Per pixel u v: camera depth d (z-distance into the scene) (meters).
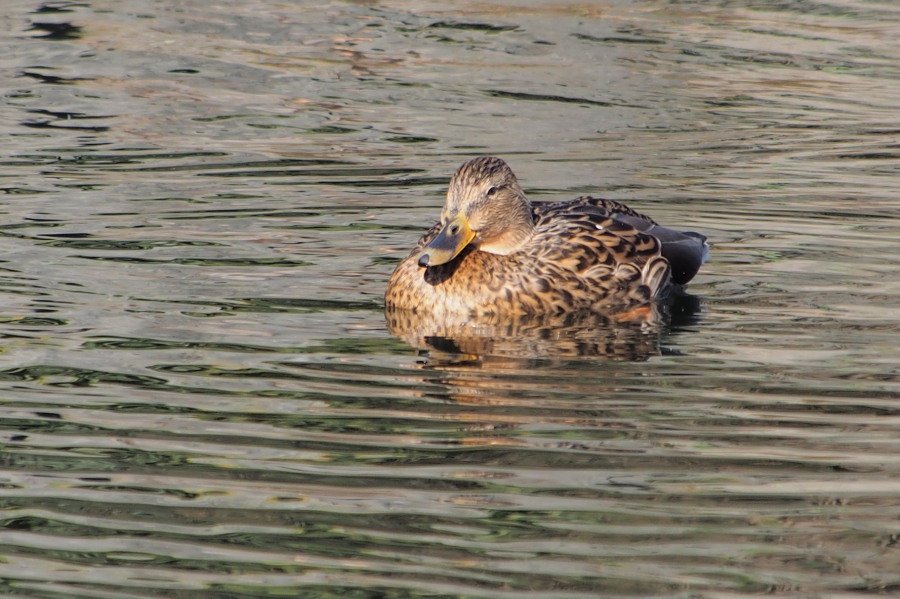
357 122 21.28
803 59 25.70
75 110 21.64
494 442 9.37
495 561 7.56
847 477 8.72
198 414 9.91
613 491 8.51
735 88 23.66
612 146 20.02
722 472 8.82
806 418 9.83
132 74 23.91
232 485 8.60
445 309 12.91
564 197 17.23
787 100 22.89
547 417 9.90
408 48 26.02
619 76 24.30
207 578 7.35
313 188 17.61
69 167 18.41
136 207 16.52
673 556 7.62
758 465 8.93
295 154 19.38
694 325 12.45
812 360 11.23
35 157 18.89
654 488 8.55
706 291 13.57
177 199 16.94
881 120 21.61
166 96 22.59
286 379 10.75
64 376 10.73
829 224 15.93
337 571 7.43
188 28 27.20
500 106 22.34
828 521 8.06
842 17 29.00
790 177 18.22
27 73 23.72
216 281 13.67
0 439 9.37
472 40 26.62
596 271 13.47
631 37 27.06
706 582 7.32
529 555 7.63
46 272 13.78
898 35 27.52
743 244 15.16
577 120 21.56
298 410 10.01
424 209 16.73
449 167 18.78
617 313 13.12
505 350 11.75
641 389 10.55
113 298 12.97
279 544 7.77
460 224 13.13
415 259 13.15
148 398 10.25
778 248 14.98
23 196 16.88
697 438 9.44
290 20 28.02
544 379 10.84
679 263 13.98
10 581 7.31
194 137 20.22
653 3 30.02
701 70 24.81
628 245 13.80
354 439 9.42
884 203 16.84
